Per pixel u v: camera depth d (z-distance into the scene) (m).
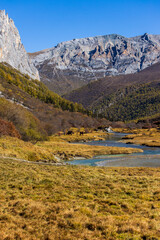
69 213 13.09
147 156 60.97
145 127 193.50
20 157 39.56
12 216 12.79
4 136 50.44
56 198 16.38
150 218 12.85
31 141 71.56
